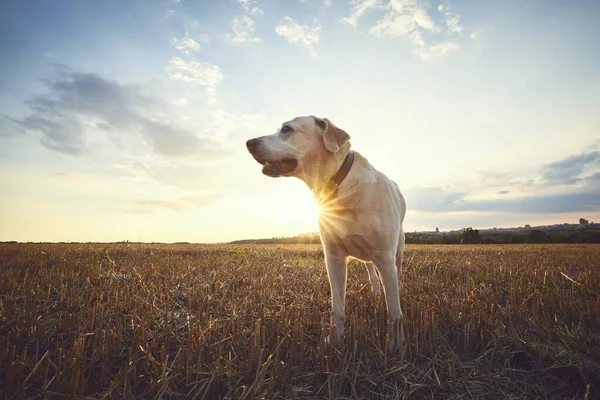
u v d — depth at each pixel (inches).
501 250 213.8
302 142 45.9
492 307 44.4
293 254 165.9
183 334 38.7
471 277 77.1
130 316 44.6
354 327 38.1
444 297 51.9
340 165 44.7
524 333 39.1
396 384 30.8
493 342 37.4
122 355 34.5
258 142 44.8
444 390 30.3
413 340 37.7
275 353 33.7
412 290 63.8
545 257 144.9
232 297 56.6
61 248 197.2
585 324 41.2
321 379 32.0
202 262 116.0
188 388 29.1
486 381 31.6
